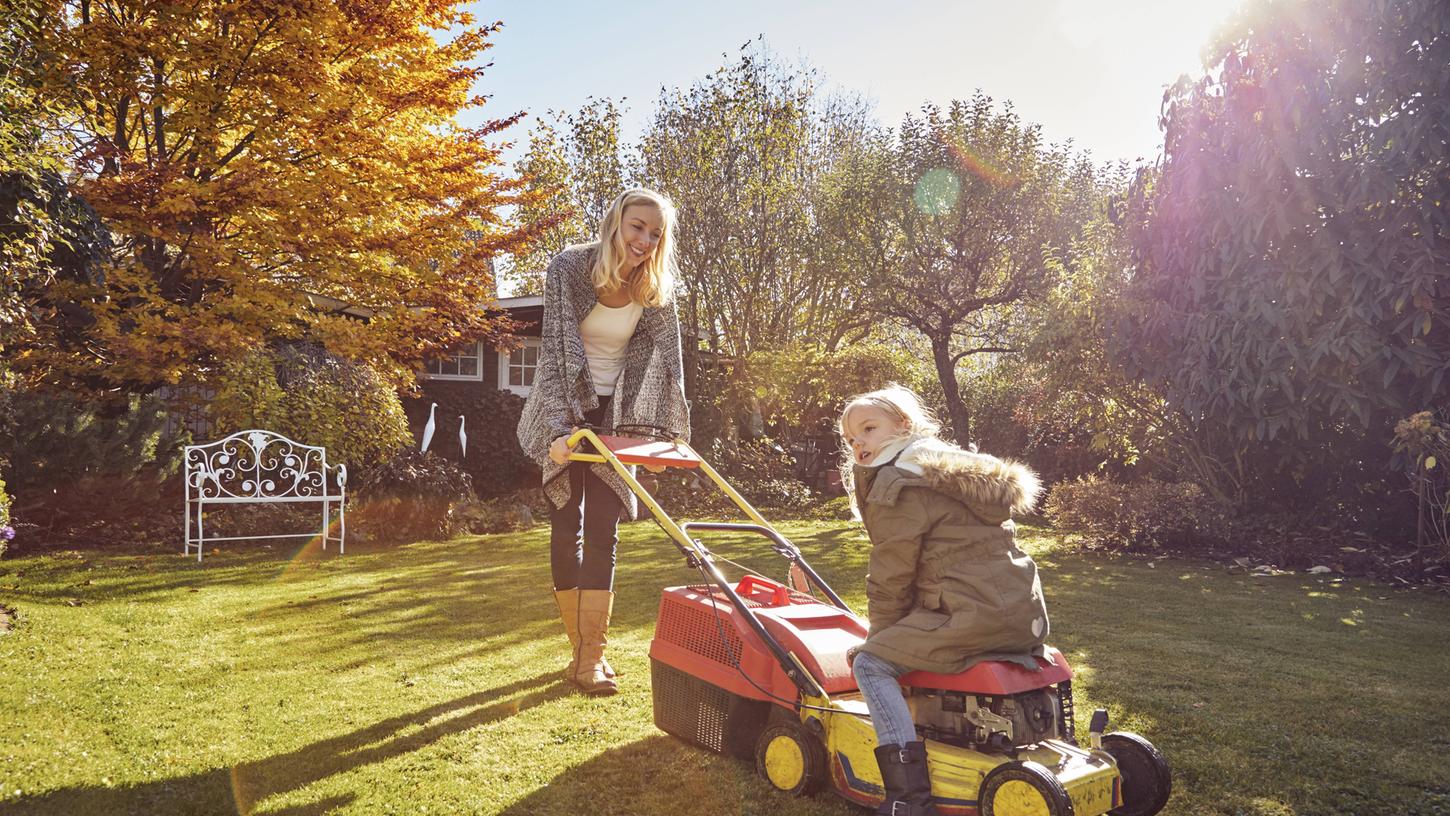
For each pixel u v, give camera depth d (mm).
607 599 4012
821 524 11930
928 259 16656
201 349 10844
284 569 7352
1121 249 10016
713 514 12859
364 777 2949
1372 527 8656
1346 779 2994
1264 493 9422
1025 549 9000
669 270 4164
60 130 10938
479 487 15156
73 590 6051
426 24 12664
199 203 11023
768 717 3107
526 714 3602
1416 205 7469
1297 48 8047
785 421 18078
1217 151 8609
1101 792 2418
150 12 10930
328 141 11680
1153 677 4195
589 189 19797
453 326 12969
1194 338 8852
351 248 12312
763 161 17703
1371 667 4410
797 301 18078
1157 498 8891
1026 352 10859
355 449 11195
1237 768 3076
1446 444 7246
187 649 4543
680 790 2883
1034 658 2641
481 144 12766
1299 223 7953
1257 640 4973
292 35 11188
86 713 3486
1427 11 7262
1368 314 7621
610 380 4230
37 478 8250
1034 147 16453
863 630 3133
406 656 4496
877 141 18250
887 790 2469
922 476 2654
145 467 9375
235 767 3014
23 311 9539
